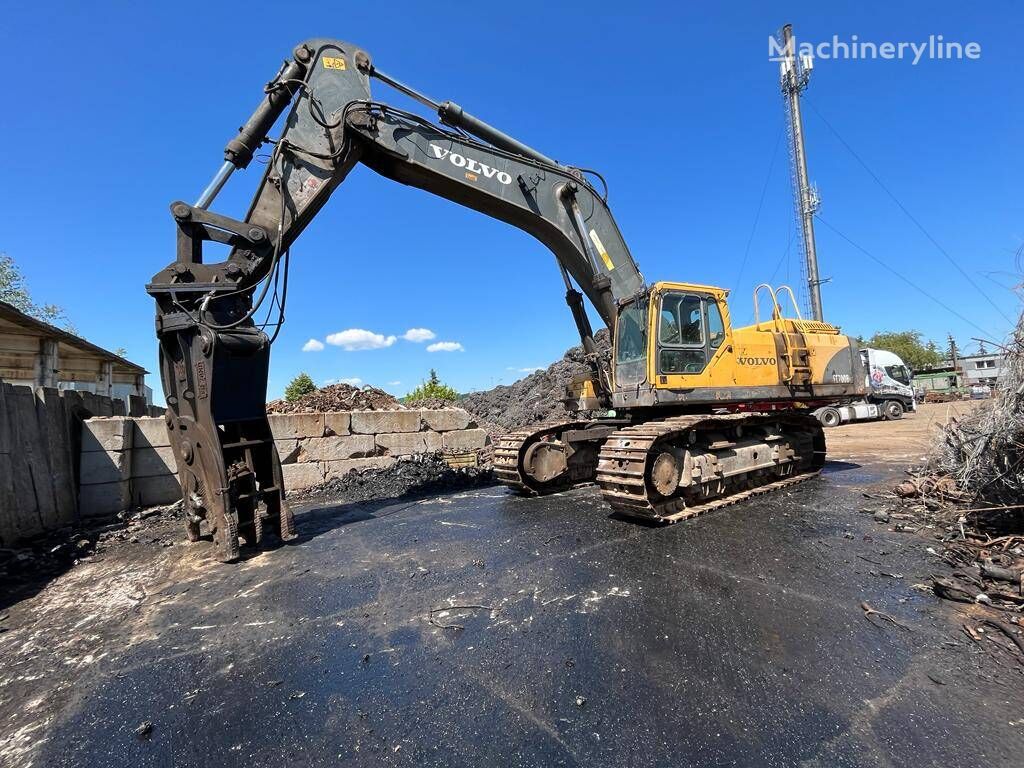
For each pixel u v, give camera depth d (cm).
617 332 669
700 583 373
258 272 559
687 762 200
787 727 218
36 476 612
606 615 328
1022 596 324
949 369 4003
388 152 583
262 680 278
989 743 206
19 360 1191
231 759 218
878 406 1958
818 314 2458
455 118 632
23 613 390
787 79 2542
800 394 735
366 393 1316
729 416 634
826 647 281
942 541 443
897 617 313
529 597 364
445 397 2077
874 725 218
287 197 558
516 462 705
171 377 538
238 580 438
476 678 266
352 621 344
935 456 588
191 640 331
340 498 791
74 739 237
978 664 262
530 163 661
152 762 219
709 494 613
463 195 643
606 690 249
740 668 264
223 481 495
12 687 285
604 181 697
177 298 516
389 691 259
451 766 205
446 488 830
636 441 541
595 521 560
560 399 1800
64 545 555
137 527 644
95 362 1568
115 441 728
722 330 664
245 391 535
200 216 520
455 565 441
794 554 429
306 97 570
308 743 224
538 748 212
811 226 2483
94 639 340
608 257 675
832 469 848
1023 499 425
